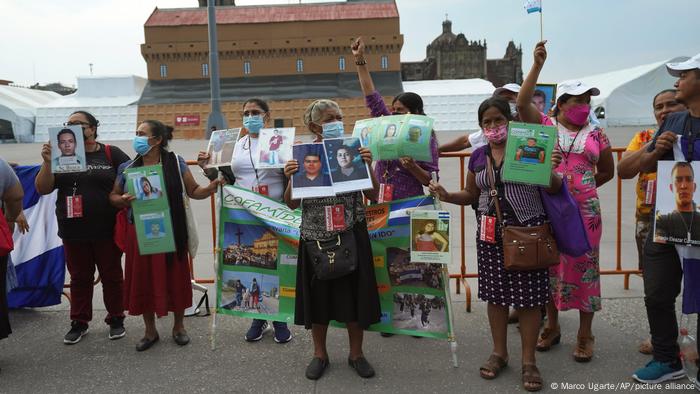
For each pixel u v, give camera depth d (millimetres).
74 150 3869
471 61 87438
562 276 3627
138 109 53062
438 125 50938
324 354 3613
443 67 87625
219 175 4141
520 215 3270
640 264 4461
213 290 5312
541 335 3879
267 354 3887
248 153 4125
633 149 4367
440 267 3688
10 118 47219
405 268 3746
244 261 4051
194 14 59500
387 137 3854
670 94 4043
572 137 3711
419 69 88875
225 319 4598
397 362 3707
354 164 3387
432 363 3676
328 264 3297
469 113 50781
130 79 56469
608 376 3404
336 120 3750
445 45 87438
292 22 57625
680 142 3045
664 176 3014
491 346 3918
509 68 91375
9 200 3865
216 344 4074
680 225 2955
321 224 3410
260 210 3988
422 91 53438
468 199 3631
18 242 4770
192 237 4137
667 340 3273
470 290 4836
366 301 3408
